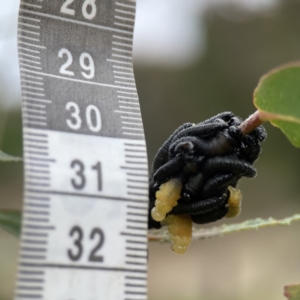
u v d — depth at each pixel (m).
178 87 0.97
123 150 0.17
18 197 0.76
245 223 0.19
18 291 0.15
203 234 0.19
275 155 0.92
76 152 0.16
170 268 0.69
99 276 0.16
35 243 0.15
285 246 0.70
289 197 0.90
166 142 0.17
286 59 0.97
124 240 0.16
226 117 0.17
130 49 0.18
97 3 0.17
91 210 0.16
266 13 0.98
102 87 0.17
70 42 0.17
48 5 0.17
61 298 0.15
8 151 0.36
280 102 0.16
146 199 0.16
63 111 0.17
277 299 0.59
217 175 0.17
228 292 0.63
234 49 0.98
